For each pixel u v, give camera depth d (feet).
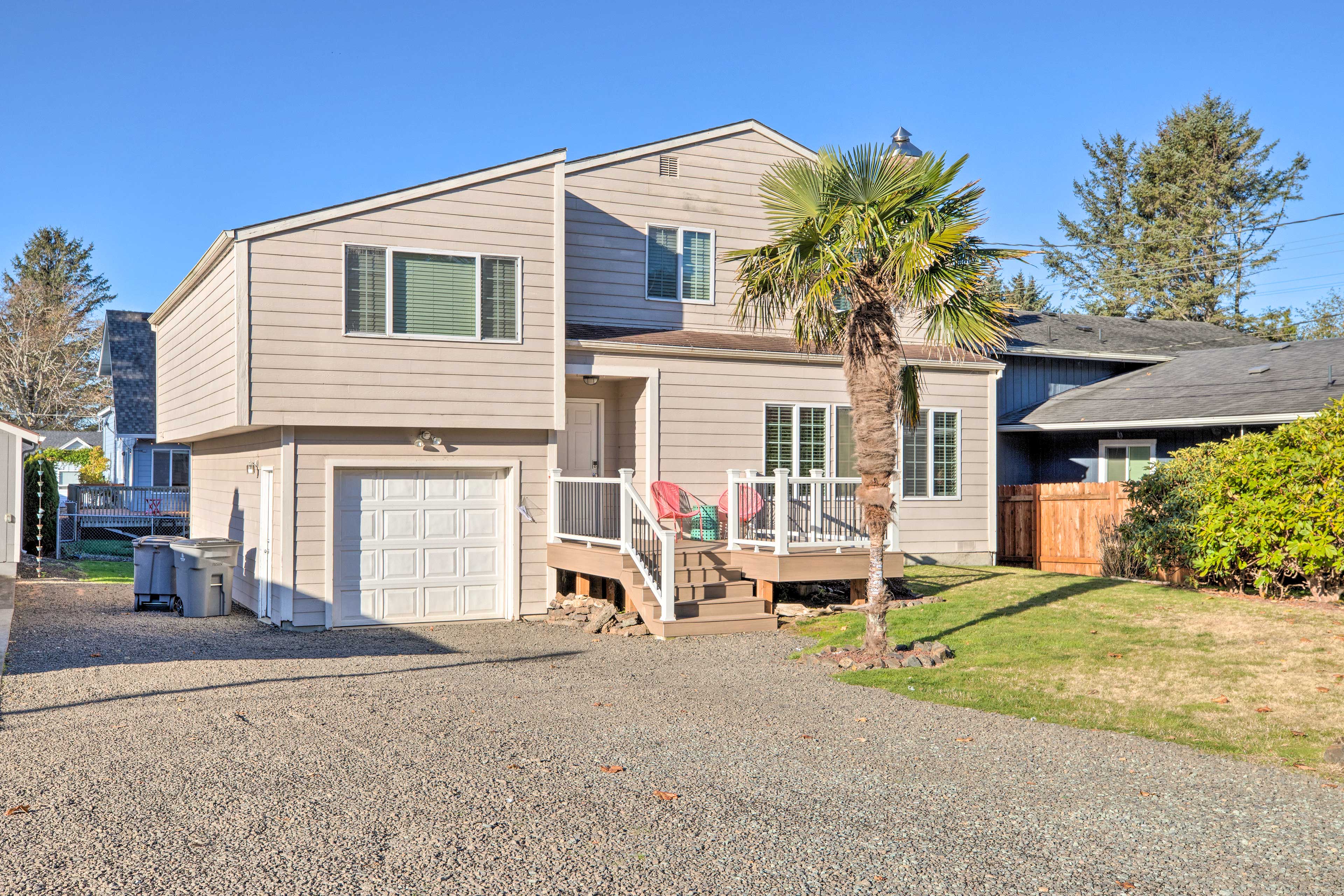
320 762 22.39
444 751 23.50
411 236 45.80
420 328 46.03
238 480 53.47
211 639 41.14
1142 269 155.33
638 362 51.60
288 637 42.63
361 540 46.32
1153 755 23.49
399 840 17.66
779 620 45.14
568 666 35.53
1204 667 31.24
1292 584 43.98
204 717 26.61
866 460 34.94
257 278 43.14
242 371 42.86
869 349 34.47
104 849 17.02
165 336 64.69
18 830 17.85
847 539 46.21
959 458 60.03
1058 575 53.83
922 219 32.53
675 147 56.39
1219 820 19.06
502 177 47.57
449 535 48.11
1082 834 18.33
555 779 21.39
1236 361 68.69
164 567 49.01
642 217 55.52
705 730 25.85
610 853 17.21
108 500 99.04
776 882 16.11
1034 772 22.17
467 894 15.47
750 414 54.34
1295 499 40.42
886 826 18.69
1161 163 155.33
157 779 20.93
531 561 49.26
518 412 47.85
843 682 32.42
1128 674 31.27
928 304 34.60
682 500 52.06
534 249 48.29
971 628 39.50
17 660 34.83
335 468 45.42
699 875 16.33
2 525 59.00
